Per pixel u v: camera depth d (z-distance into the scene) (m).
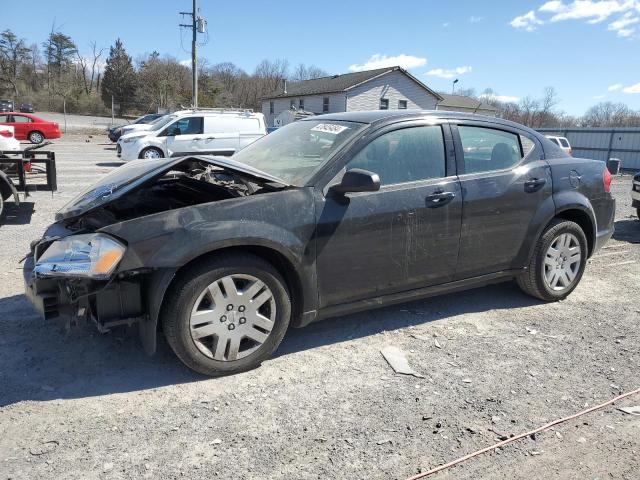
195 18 31.89
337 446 2.67
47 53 77.25
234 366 3.30
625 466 2.58
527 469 2.54
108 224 3.33
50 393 3.06
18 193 7.91
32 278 3.10
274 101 51.72
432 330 4.13
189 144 16.02
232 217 3.19
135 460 2.51
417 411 3.00
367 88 41.97
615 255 6.78
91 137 36.34
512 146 4.46
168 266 3.00
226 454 2.58
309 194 3.45
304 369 3.46
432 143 4.00
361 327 4.15
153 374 3.31
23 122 27.56
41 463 2.47
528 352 3.79
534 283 4.63
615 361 3.69
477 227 4.11
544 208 4.46
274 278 3.33
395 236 3.73
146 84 67.56
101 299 3.04
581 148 32.03
